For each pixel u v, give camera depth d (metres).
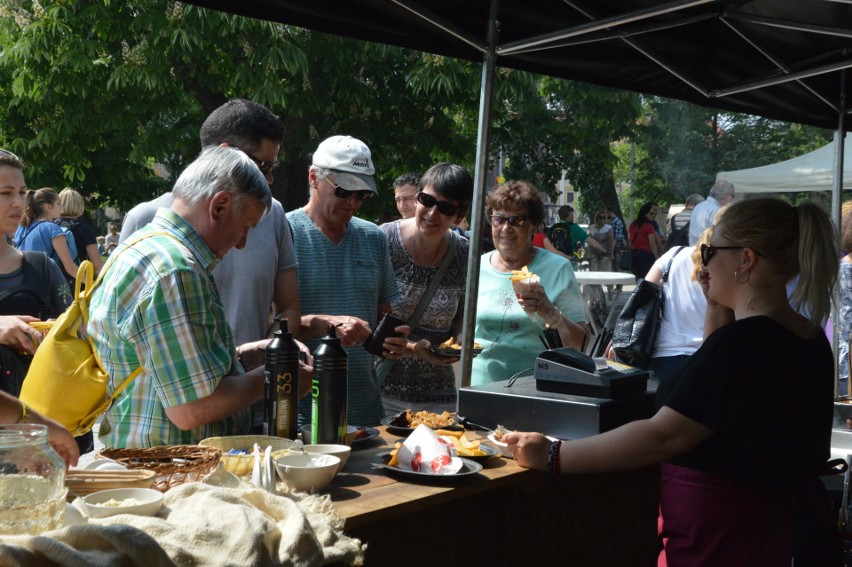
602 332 3.68
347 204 3.38
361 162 3.38
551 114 15.48
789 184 12.68
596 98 15.28
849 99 4.90
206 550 1.68
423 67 11.13
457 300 3.85
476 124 13.82
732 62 4.19
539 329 3.75
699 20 3.72
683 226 13.46
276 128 3.19
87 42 10.91
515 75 12.29
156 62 10.90
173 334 2.18
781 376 2.15
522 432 2.65
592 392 2.87
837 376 4.78
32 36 10.96
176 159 14.84
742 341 2.17
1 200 3.65
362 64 11.67
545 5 3.51
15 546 1.42
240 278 3.13
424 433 2.42
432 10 3.32
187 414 2.24
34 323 2.96
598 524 3.29
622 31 3.56
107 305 2.23
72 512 1.71
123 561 1.51
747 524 2.19
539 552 3.04
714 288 2.33
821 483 2.43
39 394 2.18
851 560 2.78
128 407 2.36
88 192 14.62
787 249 2.22
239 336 3.12
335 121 11.98
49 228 6.56
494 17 3.46
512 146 16.11
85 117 11.58
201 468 2.06
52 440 1.97
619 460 2.30
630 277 10.13
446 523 2.87
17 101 11.89
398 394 3.80
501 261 3.90
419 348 3.31
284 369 2.39
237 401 2.31
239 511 1.79
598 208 18.44
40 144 11.73
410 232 3.79
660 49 3.93
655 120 20.89
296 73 10.98
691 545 2.25
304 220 3.45
